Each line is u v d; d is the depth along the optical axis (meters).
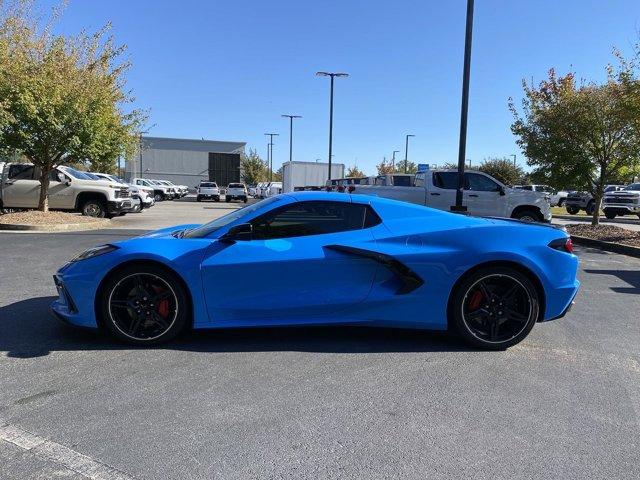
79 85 15.19
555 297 4.74
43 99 14.27
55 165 16.20
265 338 4.89
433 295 4.64
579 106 14.10
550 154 14.99
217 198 45.38
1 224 14.01
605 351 4.75
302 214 4.70
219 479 2.65
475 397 3.71
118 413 3.34
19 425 3.16
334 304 4.58
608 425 3.32
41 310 5.62
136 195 22.06
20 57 14.34
